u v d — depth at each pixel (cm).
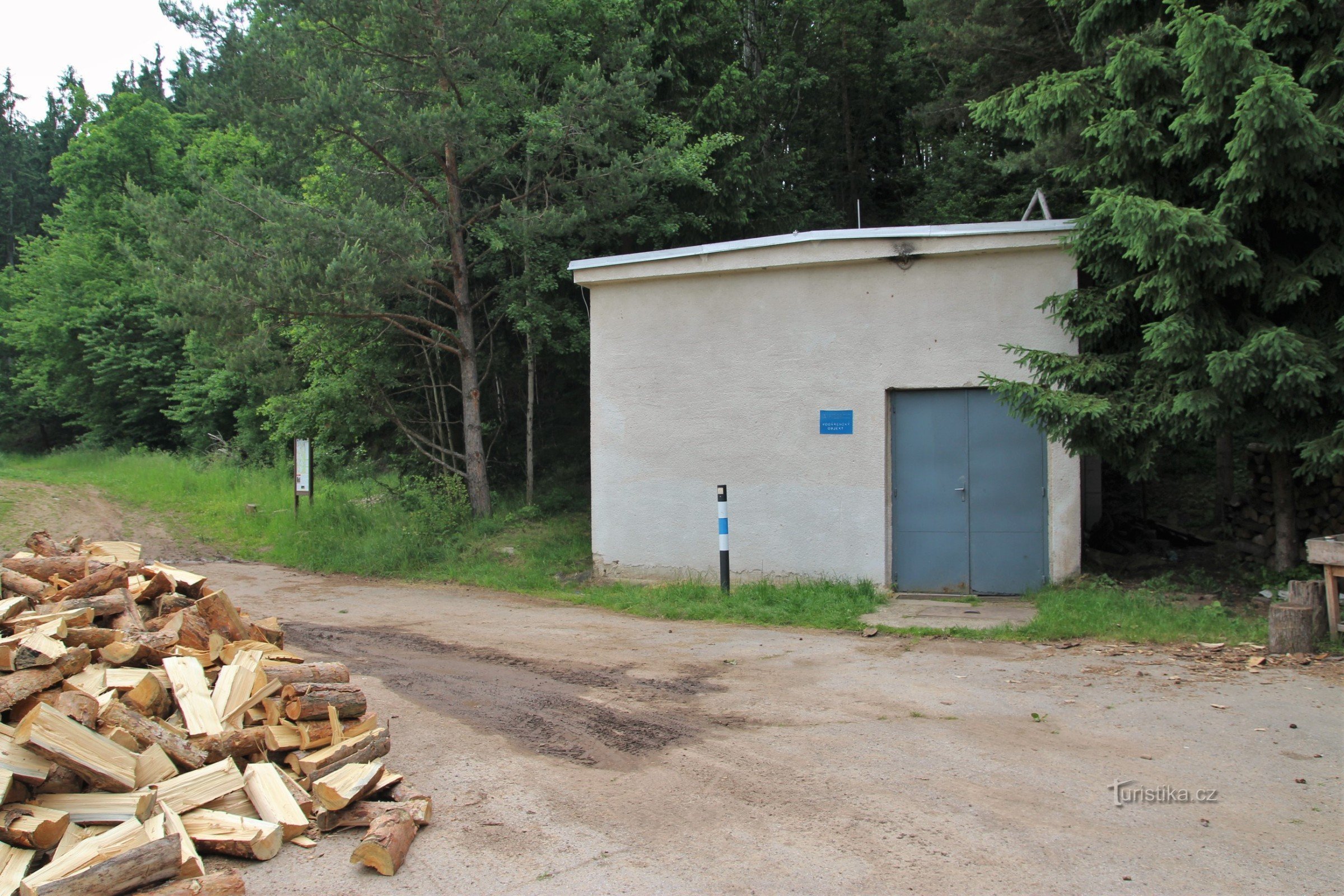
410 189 1462
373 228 1248
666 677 664
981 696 592
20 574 568
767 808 416
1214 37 719
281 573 1297
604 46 1599
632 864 362
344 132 1343
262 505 1844
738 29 2139
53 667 419
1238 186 766
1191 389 808
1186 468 1543
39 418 4806
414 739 523
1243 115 710
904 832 385
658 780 455
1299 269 794
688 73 1822
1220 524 1241
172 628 523
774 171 1967
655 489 1106
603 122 1429
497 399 1717
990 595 976
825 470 1024
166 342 3569
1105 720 532
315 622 908
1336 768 444
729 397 1071
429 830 399
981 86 1986
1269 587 881
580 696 612
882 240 988
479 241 1566
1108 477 1386
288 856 375
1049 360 886
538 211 1470
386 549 1303
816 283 1030
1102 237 859
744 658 725
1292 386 740
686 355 1092
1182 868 346
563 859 368
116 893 320
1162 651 698
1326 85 784
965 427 986
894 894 332
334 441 1639
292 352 1529
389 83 1413
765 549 1052
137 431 3769
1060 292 941
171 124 3869
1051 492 952
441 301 1459
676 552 1096
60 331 3716
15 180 6500
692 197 1667
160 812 370
